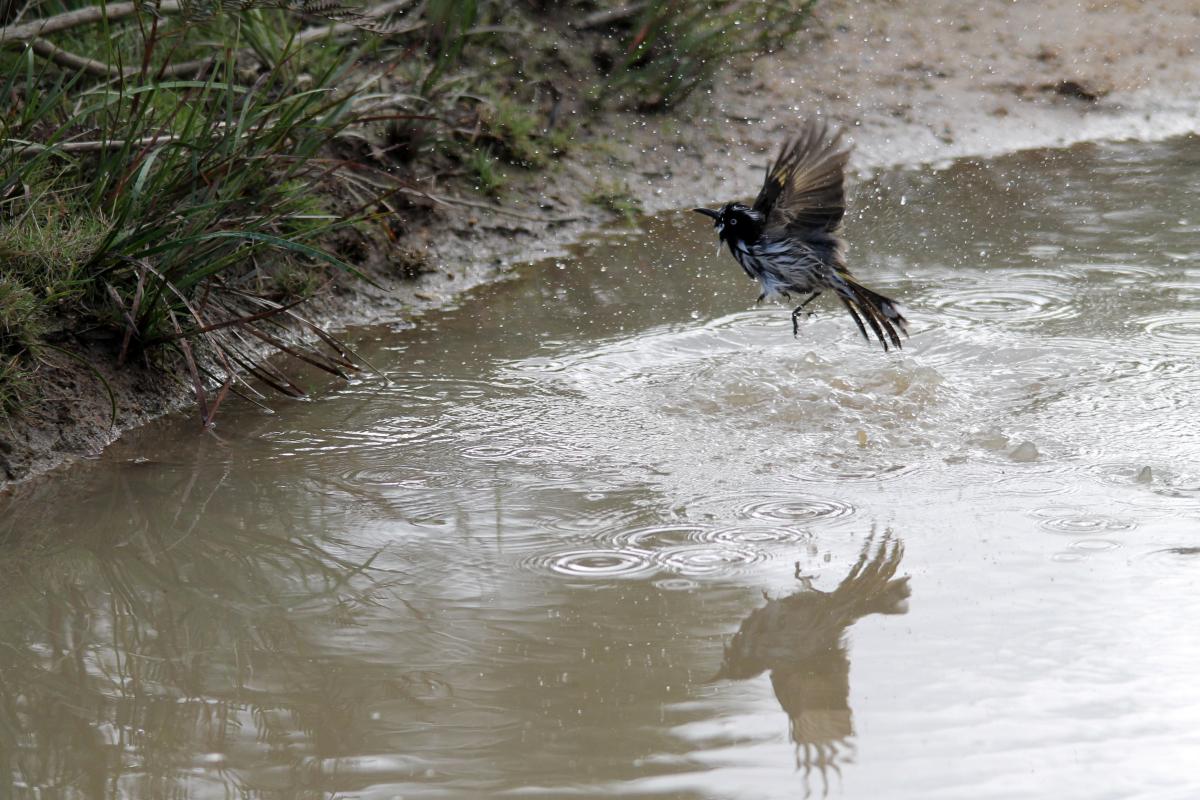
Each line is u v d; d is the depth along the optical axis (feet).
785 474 41.42
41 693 28.68
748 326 56.03
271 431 45.83
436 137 68.90
